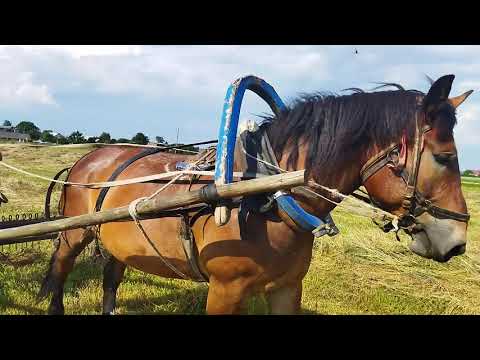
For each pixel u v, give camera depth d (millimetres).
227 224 2994
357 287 6242
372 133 2846
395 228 2715
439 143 2650
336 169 2932
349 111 2895
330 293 6098
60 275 4566
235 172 3010
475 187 25688
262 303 4852
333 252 7469
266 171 2990
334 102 2986
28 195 11562
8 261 6434
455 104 2869
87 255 6664
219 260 3033
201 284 5992
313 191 2949
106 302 4910
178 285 6043
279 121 3139
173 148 4125
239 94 2928
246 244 2965
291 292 3301
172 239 3416
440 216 2695
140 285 5961
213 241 3059
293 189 2959
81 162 4609
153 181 3684
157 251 3344
